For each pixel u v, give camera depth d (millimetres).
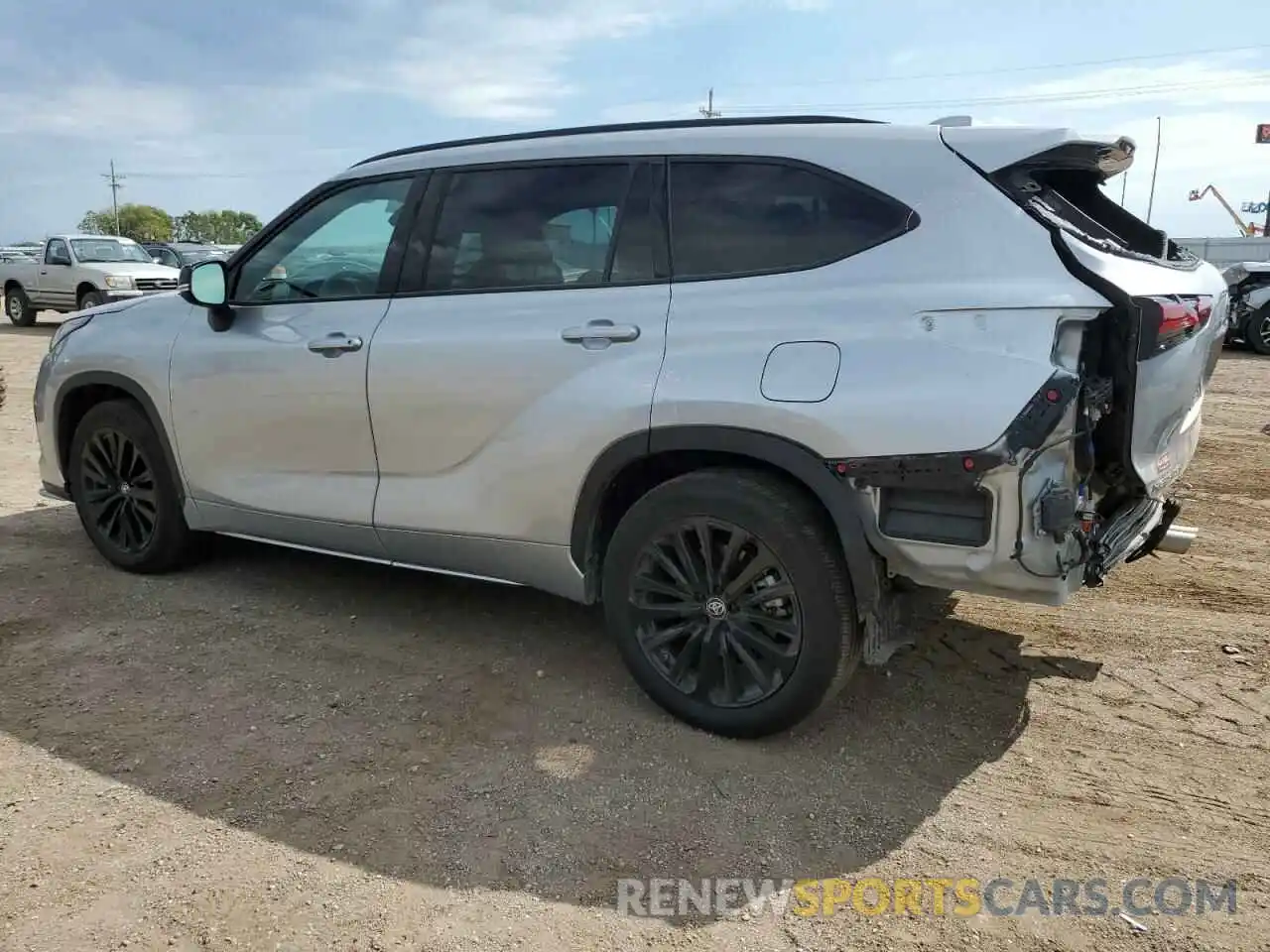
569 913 2416
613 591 3336
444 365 3518
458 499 3596
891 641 3094
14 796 2889
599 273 3355
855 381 2805
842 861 2627
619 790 2941
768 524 2973
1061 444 2650
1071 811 2848
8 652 3883
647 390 3115
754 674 3115
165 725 3318
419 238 3725
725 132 3275
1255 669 3719
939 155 2943
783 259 3076
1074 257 2713
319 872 2559
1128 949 2301
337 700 3504
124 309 4676
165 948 2287
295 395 3906
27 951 2270
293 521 4066
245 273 4199
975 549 2721
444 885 2516
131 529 4742
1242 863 2609
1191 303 2986
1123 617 4227
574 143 3502
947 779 3014
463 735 3264
